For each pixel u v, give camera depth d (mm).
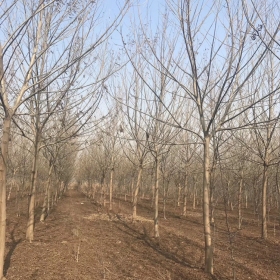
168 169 15219
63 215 13930
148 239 9039
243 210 19156
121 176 25688
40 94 7312
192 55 5453
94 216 13531
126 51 9711
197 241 8883
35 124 7742
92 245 7695
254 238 9820
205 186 5648
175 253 7426
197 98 5699
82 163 33250
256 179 12695
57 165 15133
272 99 6957
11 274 5117
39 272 5312
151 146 9148
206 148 5637
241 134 9570
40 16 5043
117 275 5469
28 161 15609
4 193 4418
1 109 5793
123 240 8734
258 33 4305
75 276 5219
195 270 5809
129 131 10359
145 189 26984
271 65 7836
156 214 9453
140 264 6270
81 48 5379
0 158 4402
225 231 11109
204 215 5684
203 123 5664
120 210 16578
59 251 6738
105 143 16734
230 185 12141
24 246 7035
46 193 11828
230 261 6797
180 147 15117
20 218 12250
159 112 8586
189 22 5289
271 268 6492
